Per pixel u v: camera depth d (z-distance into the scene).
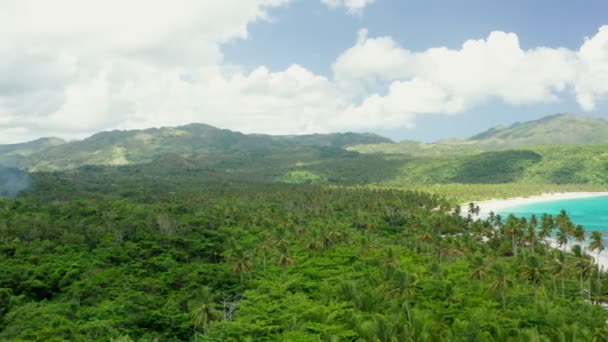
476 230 180.00
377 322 72.00
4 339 76.94
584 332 72.00
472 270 107.19
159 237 146.50
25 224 146.12
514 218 175.88
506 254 159.50
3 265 112.38
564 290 106.88
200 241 152.00
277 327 80.31
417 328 75.88
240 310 93.75
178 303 98.19
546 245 159.12
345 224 190.75
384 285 94.19
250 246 150.38
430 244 150.62
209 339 76.75
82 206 192.25
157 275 118.31
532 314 83.25
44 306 92.75
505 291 96.75
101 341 75.25
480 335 68.94
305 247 148.00
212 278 115.12
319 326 76.31
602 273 115.06
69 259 122.62
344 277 116.25
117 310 88.81
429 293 100.19
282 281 113.50
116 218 171.50
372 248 144.25
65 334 76.88
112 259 127.94
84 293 100.69
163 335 85.50
